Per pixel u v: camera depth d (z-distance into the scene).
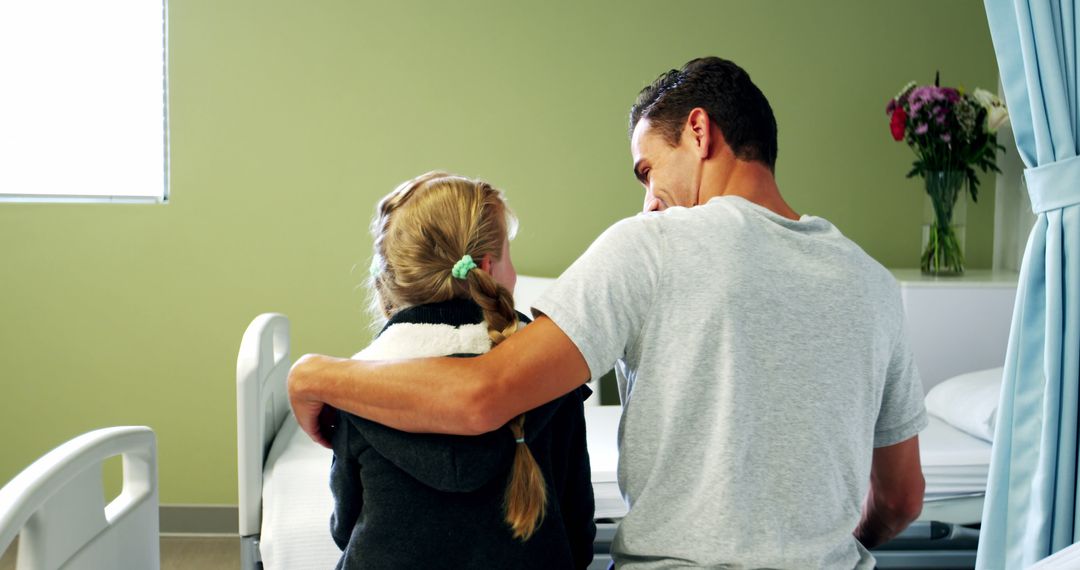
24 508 0.96
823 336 1.07
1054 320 1.47
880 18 3.37
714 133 1.19
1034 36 1.47
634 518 1.07
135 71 3.38
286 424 2.25
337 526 1.15
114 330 3.40
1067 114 1.45
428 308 1.14
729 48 3.37
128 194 3.42
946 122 3.07
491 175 3.41
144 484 1.33
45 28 3.36
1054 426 1.47
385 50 3.35
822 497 1.07
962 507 2.25
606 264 1.05
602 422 2.58
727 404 1.03
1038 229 1.51
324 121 3.37
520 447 1.07
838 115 3.40
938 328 3.00
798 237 1.10
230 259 3.40
